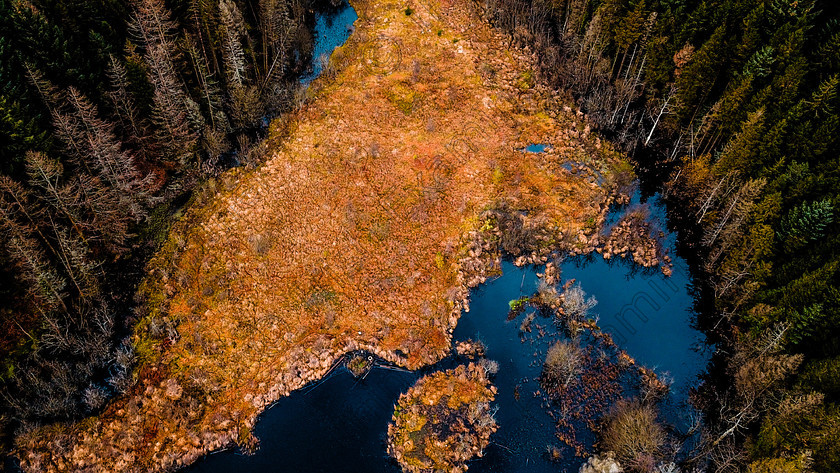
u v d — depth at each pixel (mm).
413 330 55562
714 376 54344
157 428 48688
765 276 55625
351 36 87812
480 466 47812
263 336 54719
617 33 76688
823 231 54125
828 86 59844
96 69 62219
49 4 59719
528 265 62094
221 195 65562
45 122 57562
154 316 55188
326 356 53438
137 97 63625
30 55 57906
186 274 58250
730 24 71500
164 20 66125
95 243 58312
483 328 56781
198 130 68188
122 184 59438
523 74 83062
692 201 68000
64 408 48656
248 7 80312
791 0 67812
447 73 81875
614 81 81562
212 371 52250
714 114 66375
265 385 51656
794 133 60750
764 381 47781
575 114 77938
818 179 56719
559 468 47812
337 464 47750
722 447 47625
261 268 59375
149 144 65125
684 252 64938
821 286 49688
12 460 46812
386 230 63125
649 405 50812
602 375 53531
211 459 48250
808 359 49406
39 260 50562
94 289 54406
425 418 50125
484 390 51938
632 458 46781
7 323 51406
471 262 61250
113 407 49594
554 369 52906
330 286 58625
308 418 50281
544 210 66375
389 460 48031
